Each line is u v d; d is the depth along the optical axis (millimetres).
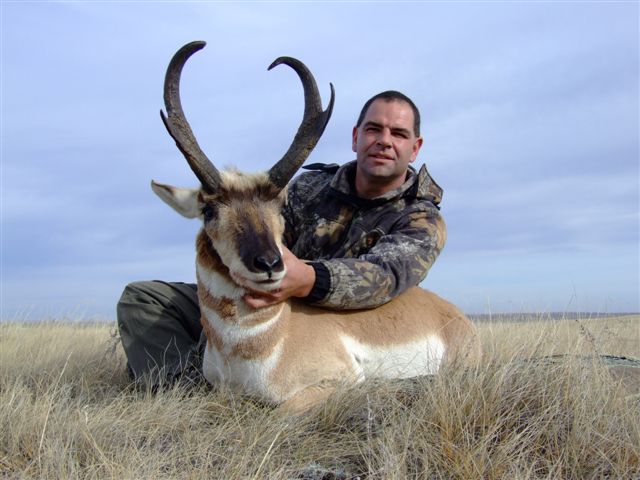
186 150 1086
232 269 1070
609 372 1122
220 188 1104
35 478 829
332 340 1189
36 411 990
